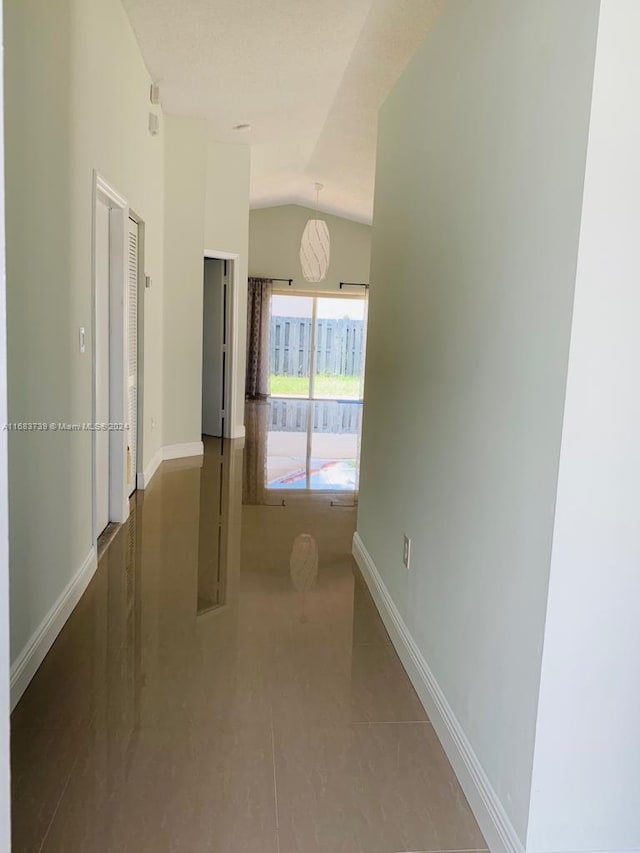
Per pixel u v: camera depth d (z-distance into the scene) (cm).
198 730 206
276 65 467
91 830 163
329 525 438
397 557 273
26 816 167
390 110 306
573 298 129
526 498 149
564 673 140
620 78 124
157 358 562
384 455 306
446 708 202
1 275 88
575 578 138
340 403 1255
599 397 132
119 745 197
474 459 184
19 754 191
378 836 165
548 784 144
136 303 478
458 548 196
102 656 250
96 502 332
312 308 1285
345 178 862
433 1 348
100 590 312
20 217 211
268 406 1164
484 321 178
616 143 125
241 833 164
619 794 146
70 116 268
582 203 127
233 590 321
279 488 534
